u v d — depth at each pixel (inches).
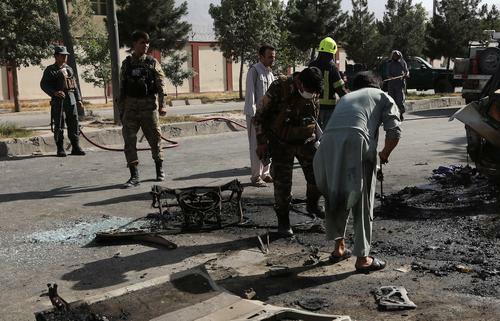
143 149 455.5
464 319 148.1
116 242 218.1
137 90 310.0
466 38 1350.9
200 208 229.8
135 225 238.4
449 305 156.4
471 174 294.2
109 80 1059.9
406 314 151.5
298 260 193.6
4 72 1167.6
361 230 177.3
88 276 183.5
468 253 196.2
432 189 280.7
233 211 256.1
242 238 219.3
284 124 210.4
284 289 169.8
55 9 836.0
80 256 202.8
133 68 310.5
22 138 450.6
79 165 392.5
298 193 293.1
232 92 1505.9
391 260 192.4
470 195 266.7
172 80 1184.2
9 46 809.5
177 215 251.3
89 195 298.7
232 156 421.4
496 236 212.4
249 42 1122.0
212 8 1139.9
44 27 821.2
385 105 177.5
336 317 139.6
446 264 186.9
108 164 395.2
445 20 1369.3
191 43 1449.3
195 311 145.5
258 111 212.2
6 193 307.6
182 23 1141.1
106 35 1047.0
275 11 1214.3
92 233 229.9
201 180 331.9
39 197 296.0
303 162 222.8
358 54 1282.0
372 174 176.4
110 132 502.0
